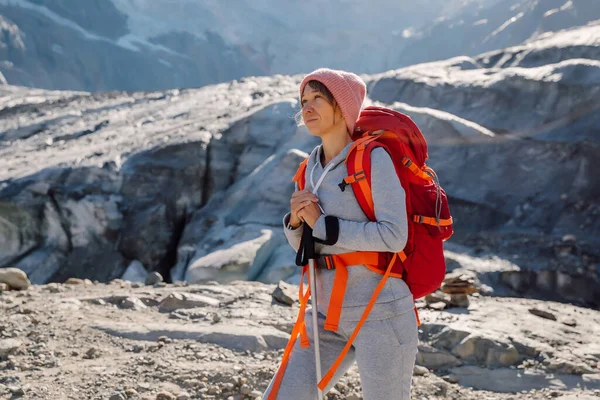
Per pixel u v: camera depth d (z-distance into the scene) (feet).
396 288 7.22
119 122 69.92
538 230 49.24
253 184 52.49
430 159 55.62
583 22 323.16
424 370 14.87
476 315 18.88
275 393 7.25
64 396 11.56
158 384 12.30
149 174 53.78
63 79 376.48
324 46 526.57
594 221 48.70
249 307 18.78
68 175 52.60
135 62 423.64
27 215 50.42
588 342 17.24
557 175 52.49
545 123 58.75
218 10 516.73
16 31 357.00
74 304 18.26
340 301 7.18
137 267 49.55
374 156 7.20
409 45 492.13
